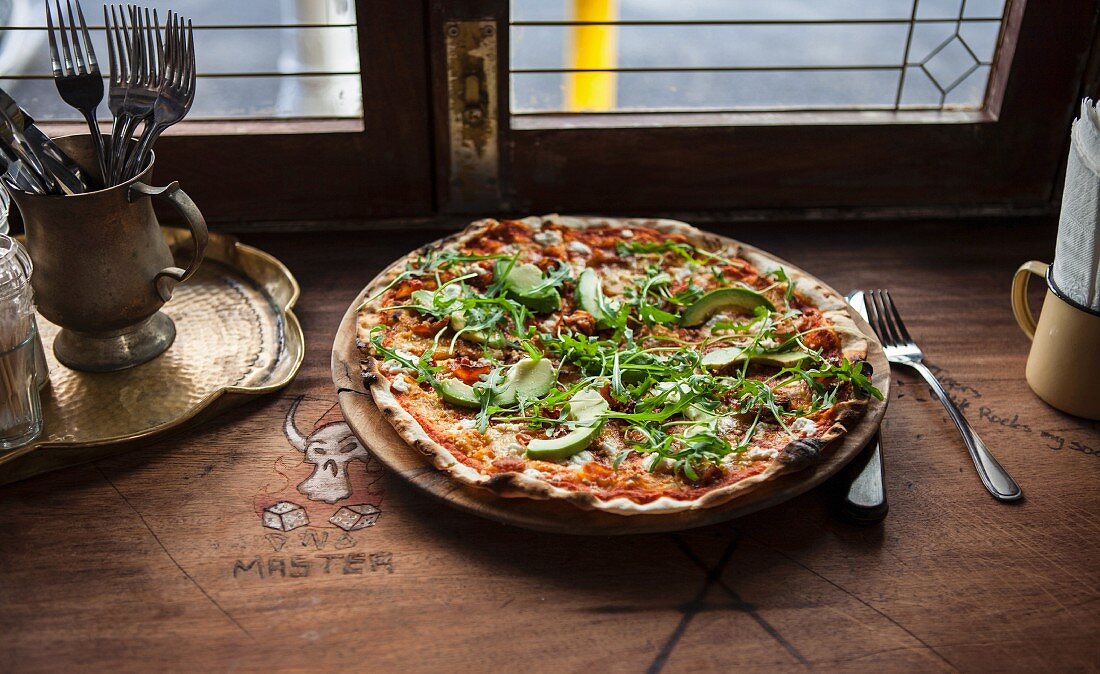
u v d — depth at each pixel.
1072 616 0.56
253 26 0.82
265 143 0.85
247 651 0.53
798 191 0.92
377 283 0.75
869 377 0.67
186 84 0.67
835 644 0.54
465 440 0.62
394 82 0.83
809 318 0.72
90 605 0.55
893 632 0.55
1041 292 0.83
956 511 0.62
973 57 0.89
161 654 0.53
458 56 0.83
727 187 0.91
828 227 0.91
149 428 0.65
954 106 0.91
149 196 0.65
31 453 0.61
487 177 0.89
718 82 0.89
